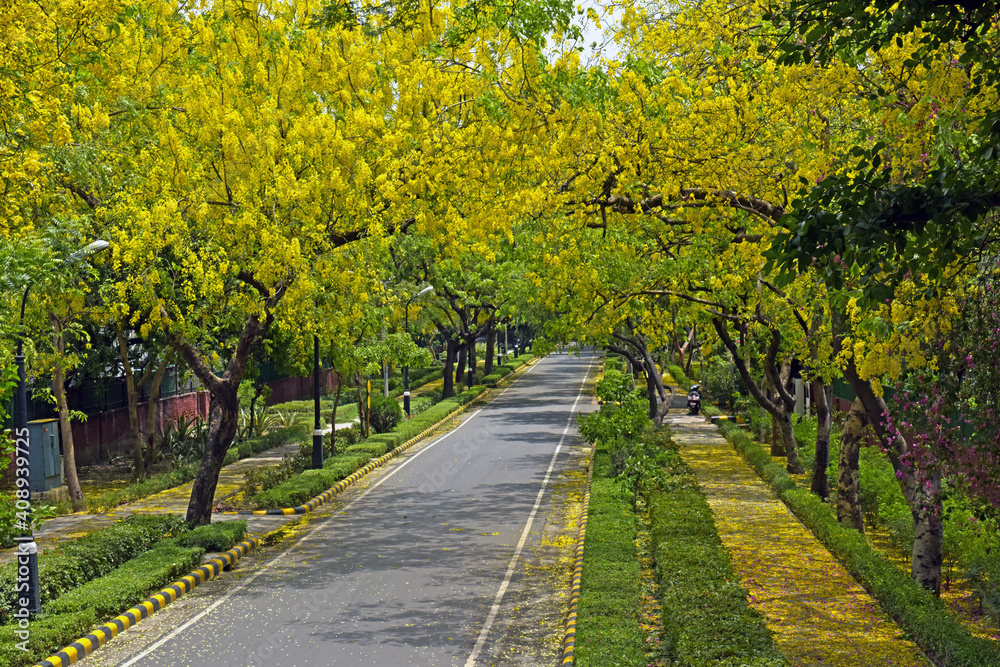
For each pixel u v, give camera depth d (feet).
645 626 34.37
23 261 38.96
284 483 66.85
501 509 60.29
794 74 34.78
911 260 20.80
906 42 30.04
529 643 33.86
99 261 51.39
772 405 70.49
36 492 65.10
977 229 21.02
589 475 73.15
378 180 45.55
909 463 34.73
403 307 105.40
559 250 53.62
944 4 20.56
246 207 47.09
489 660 32.07
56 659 32.37
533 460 82.23
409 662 31.94
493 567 45.19
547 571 44.27
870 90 33.78
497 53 40.45
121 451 88.74
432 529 54.54
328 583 43.01
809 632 31.68
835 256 25.32
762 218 40.40
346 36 45.85
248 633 35.76
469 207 44.32
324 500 65.87
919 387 32.58
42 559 41.32
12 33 34.12
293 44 46.73
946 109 28.25
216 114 46.42
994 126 20.39
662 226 53.26
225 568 46.70
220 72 47.14
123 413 90.43
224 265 46.96
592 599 35.88
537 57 39.29
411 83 43.93
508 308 126.72
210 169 47.93
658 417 96.43
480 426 111.45
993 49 23.65
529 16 37.93
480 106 41.47
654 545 45.09
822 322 46.14
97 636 34.88
